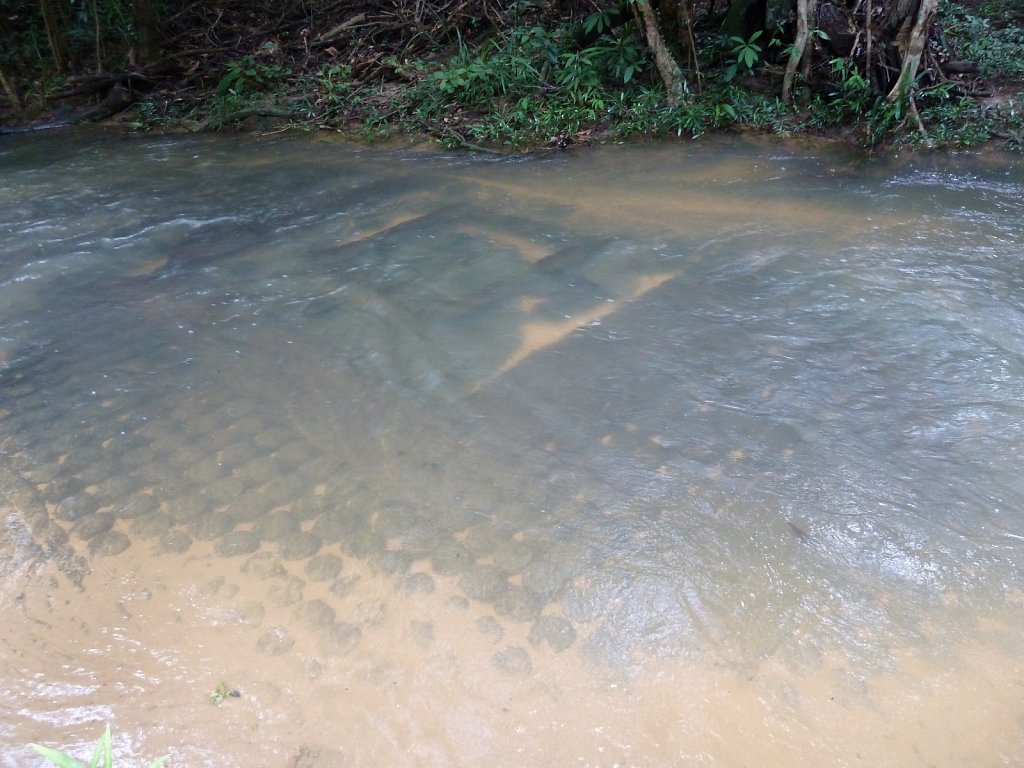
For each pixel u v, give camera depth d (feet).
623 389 12.32
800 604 8.68
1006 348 12.98
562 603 8.76
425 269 16.55
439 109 27.48
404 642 8.36
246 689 7.91
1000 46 25.08
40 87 32.30
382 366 13.20
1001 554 9.18
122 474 10.98
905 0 22.70
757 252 16.71
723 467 10.62
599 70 27.50
